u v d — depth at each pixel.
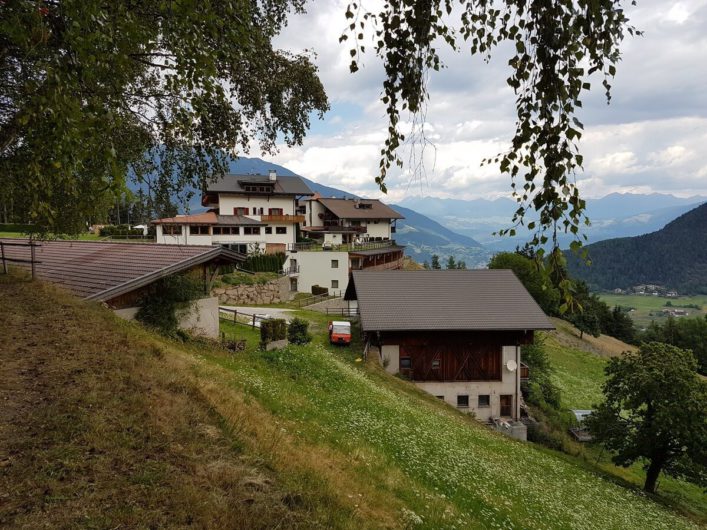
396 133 4.32
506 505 11.59
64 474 5.56
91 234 60.66
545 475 17.61
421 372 31.14
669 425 22.77
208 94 5.96
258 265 56.94
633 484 25.19
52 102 4.32
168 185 10.55
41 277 20.20
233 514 5.70
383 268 71.56
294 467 7.84
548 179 3.48
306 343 26.16
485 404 31.28
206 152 10.73
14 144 8.01
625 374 24.89
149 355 10.79
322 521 6.41
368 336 32.84
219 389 10.55
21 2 4.03
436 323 30.58
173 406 8.01
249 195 66.06
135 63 7.83
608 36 3.41
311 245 64.69
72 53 4.38
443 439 16.14
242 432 8.25
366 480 9.27
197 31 5.54
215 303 22.14
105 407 7.28
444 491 10.98
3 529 4.57
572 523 12.37
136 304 18.91
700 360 76.62
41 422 6.52
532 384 37.00
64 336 10.52
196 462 6.57
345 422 13.59
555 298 3.43
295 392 15.40
